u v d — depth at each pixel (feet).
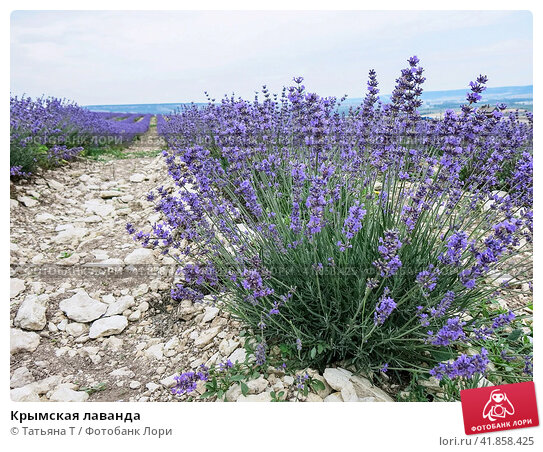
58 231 15.03
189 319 10.30
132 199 18.48
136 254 12.79
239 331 9.16
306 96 8.44
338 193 8.38
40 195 17.92
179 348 9.28
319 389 7.33
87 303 10.89
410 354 7.63
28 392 8.11
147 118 65.98
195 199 8.57
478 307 8.71
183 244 13.05
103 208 17.37
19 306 10.71
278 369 7.78
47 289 11.44
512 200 8.40
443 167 7.71
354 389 7.21
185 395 7.82
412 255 8.21
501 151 9.41
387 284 7.82
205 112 18.37
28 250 13.46
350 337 7.51
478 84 7.28
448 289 7.83
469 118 7.46
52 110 27.12
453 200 8.66
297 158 11.27
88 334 10.03
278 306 8.30
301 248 8.43
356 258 8.16
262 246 9.36
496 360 7.78
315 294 8.17
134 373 8.72
